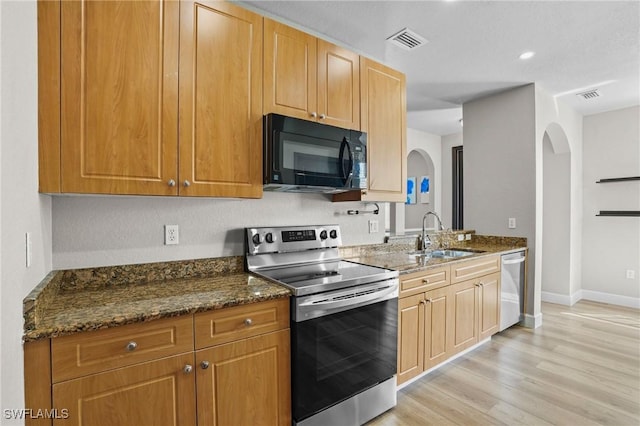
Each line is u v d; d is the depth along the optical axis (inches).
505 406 78.7
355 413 70.1
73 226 60.1
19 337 37.4
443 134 217.8
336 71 82.6
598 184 164.9
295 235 85.3
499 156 139.5
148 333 47.4
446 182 218.2
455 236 138.8
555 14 83.3
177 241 70.9
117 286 62.9
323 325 64.3
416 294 85.0
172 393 49.3
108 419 44.4
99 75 51.6
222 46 64.1
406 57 106.7
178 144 58.7
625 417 74.2
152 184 56.2
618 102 150.2
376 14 83.3
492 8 80.7
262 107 69.3
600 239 164.6
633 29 89.9
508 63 111.1
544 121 135.5
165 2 57.8
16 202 36.1
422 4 79.7
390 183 95.2
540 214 132.3
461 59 108.2
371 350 73.0
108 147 52.3
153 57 56.4
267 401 58.5
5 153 32.4
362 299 69.7
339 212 99.5
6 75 33.0
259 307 57.6
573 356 104.9
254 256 78.8
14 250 35.3
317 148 74.1
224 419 53.8
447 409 77.7
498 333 124.6
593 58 107.4
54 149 48.3
